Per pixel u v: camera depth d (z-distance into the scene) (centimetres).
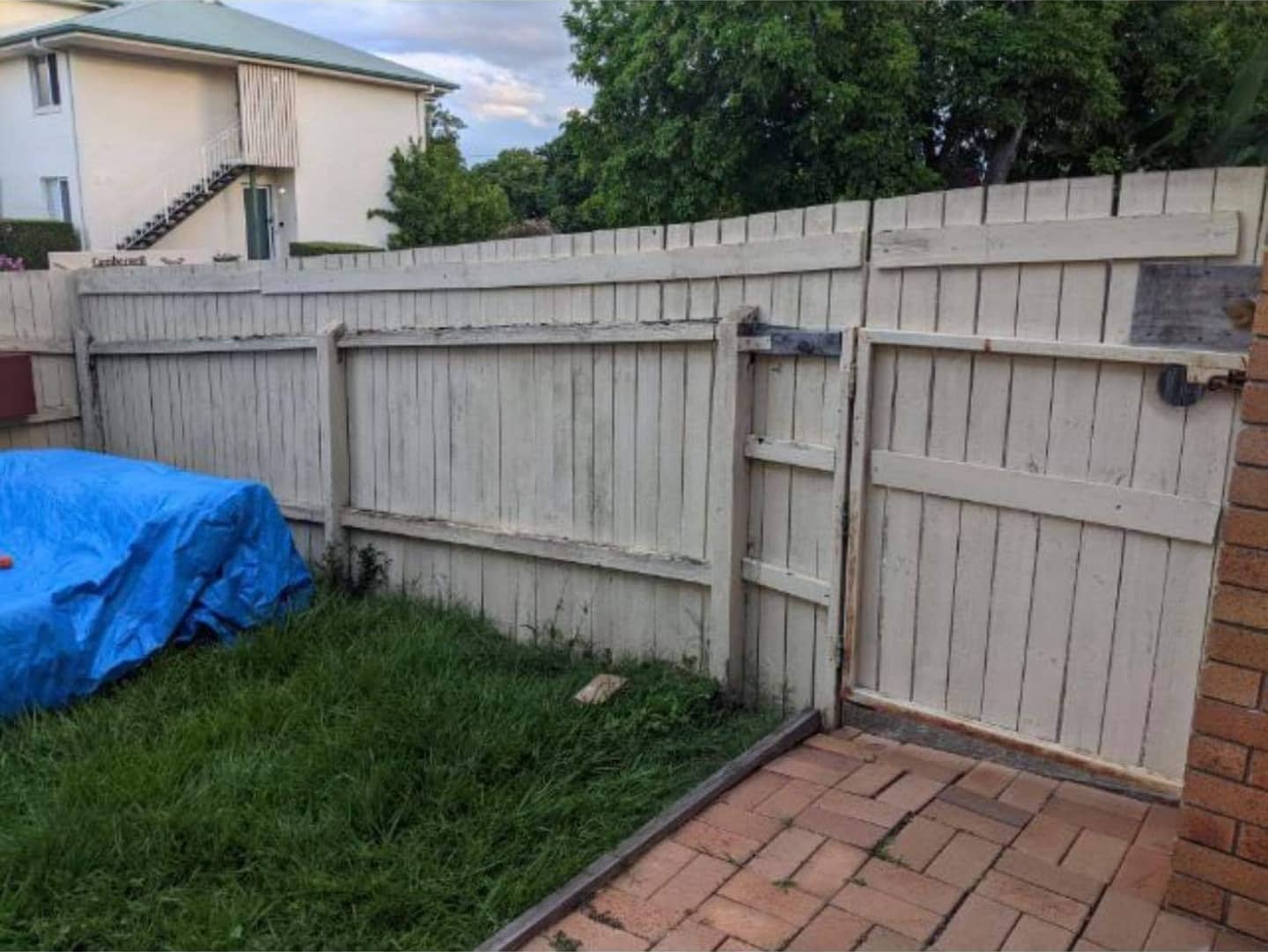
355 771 289
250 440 518
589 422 384
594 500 388
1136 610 250
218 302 523
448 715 319
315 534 495
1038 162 1255
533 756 301
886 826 257
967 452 278
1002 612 276
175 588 400
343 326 468
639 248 361
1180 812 229
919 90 1134
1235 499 197
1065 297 254
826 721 320
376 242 2128
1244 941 207
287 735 323
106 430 595
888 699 305
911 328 286
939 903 224
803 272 313
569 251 383
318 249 1830
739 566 341
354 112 2055
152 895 243
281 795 282
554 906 227
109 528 409
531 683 362
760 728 319
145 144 1794
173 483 428
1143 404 242
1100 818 257
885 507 298
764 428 331
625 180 1221
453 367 430
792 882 235
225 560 420
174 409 554
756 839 254
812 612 324
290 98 1936
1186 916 215
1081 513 255
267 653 390
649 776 295
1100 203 245
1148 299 239
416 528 450
